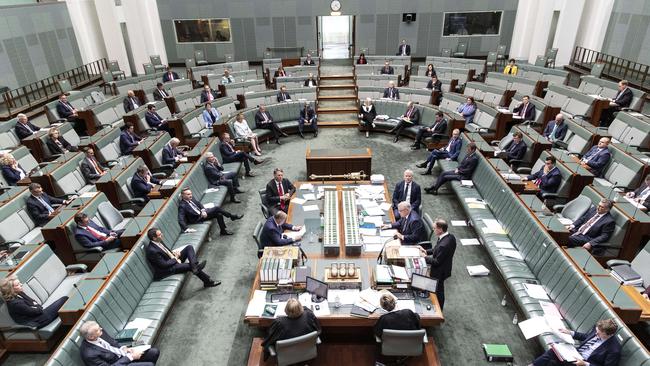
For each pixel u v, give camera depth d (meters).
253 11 21.28
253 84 15.68
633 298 5.17
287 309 4.52
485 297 6.34
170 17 21.53
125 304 5.44
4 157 8.77
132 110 13.37
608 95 12.58
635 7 16.39
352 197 7.38
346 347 5.28
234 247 7.80
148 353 4.99
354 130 14.04
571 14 17.98
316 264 5.87
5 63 14.90
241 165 11.29
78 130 12.72
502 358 5.22
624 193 7.56
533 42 19.33
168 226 7.09
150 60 20.11
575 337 4.79
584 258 5.56
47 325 5.34
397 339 4.50
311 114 13.53
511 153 9.77
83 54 19.66
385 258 5.83
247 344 5.59
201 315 6.12
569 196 7.96
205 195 8.80
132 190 8.55
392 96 14.46
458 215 8.70
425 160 11.53
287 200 7.97
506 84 14.98
